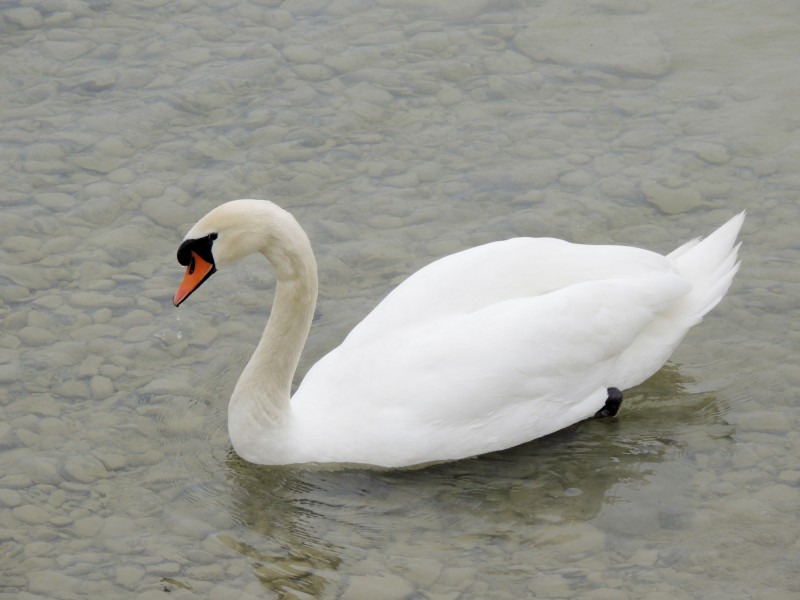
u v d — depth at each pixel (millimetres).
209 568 11164
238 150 16641
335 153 16625
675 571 10945
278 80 17734
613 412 12930
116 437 12750
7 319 14180
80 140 16719
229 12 18984
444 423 12156
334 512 11875
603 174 16234
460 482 12219
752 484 11938
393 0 19109
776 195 15758
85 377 13484
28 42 18344
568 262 12758
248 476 12336
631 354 12953
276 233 11727
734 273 13461
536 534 11508
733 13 18984
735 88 17562
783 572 10852
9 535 11531
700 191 15898
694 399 13148
